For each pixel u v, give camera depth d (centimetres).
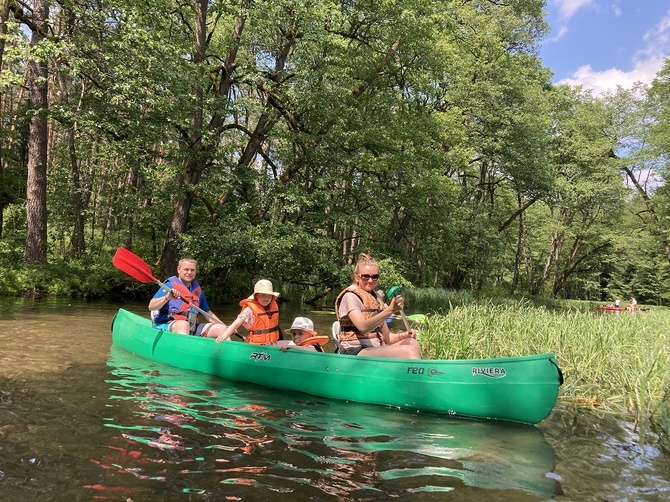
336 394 390
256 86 1282
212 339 457
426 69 1353
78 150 1484
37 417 292
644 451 293
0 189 1559
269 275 1305
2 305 855
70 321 712
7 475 212
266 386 419
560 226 2773
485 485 231
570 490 229
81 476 215
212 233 1145
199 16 1205
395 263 1448
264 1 1055
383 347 399
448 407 358
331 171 1400
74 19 930
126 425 287
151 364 474
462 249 2127
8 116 1711
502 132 1869
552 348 530
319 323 920
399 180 1444
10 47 838
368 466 248
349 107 1280
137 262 538
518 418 345
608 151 2402
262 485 217
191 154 1138
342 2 1224
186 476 222
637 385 400
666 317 1118
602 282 4322
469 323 593
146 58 895
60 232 1688
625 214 2770
